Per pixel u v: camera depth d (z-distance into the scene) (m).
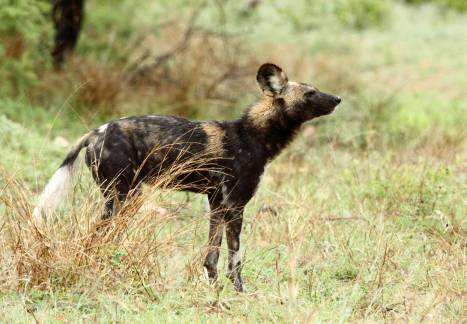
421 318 12.19
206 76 27.05
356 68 36.53
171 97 25.56
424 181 17.75
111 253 12.77
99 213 13.32
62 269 12.62
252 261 14.48
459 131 24.38
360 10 45.06
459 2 51.06
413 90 33.66
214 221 14.09
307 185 18.91
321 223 15.84
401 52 40.88
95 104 24.00
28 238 12.91
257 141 14.51
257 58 31.14
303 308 12.20
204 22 34.31
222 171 14.21
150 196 13.31
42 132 21.89
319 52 38.41
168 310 12.03
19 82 24.17
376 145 23.28
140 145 13.98
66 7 26.20
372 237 15.41
